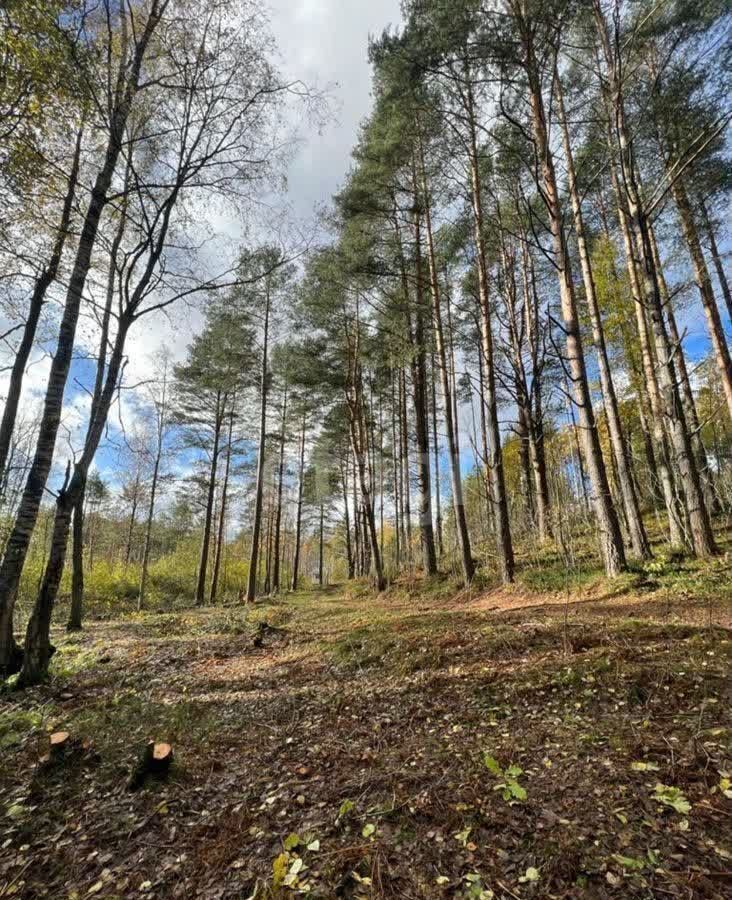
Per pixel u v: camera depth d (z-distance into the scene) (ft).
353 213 44.60
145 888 7.38
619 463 34.81
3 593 19.72
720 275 50.70
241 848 8.09
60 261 24.31
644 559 29.94
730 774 8.11
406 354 45.52
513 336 45.55
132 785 10.36
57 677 20.18
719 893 5.90
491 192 42.91
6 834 8.90
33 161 19.02
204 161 22.99
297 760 11.29
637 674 12.88
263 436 62.44
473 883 6.56
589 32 32.22
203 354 65.62
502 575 36.52
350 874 7.06
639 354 47.34
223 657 25.05
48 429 20.36
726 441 53.01
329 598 59.88
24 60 16.55
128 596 71.87
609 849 6.84
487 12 27.78
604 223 48.83
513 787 8.07
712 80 30.58
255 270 29.48
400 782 9.39
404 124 37.63
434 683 15.43
